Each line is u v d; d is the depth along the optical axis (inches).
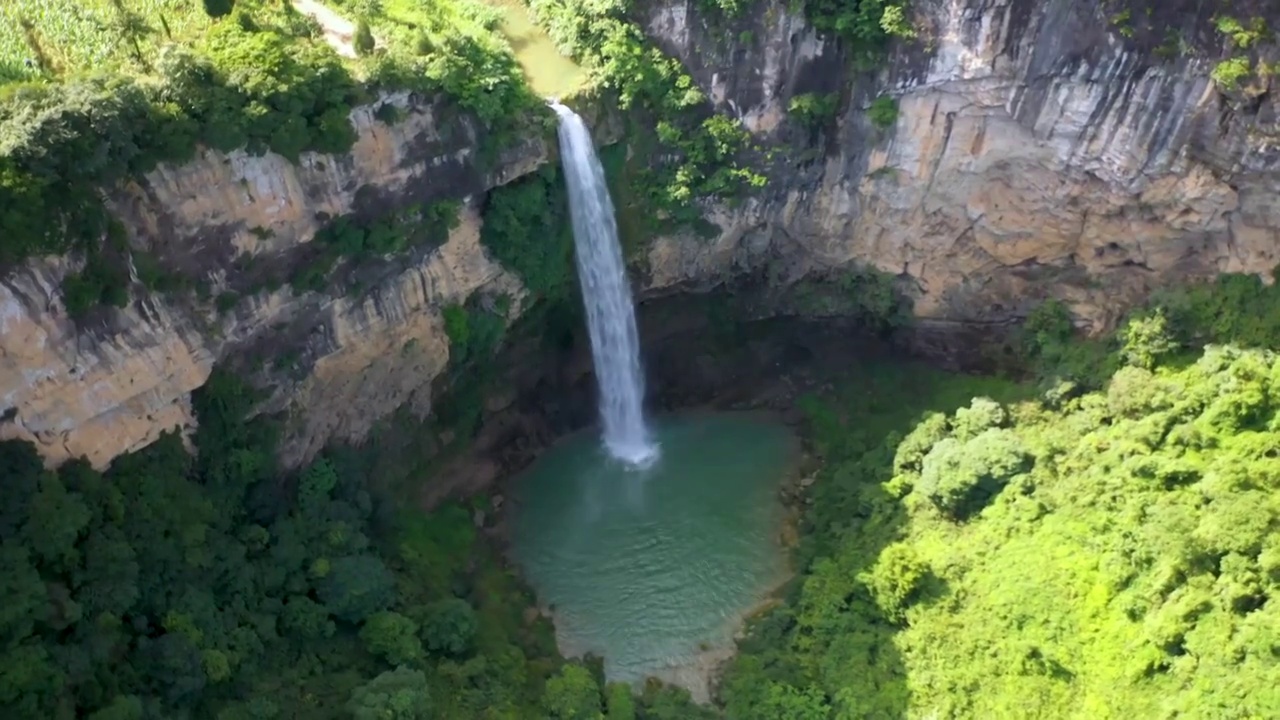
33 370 1298.0
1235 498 1594.5
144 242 1397.6
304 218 1562.5
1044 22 1745.8
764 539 1921.8
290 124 1466.5
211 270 1483.8
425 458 1914.4
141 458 1460.4
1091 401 1900.8
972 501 1819.6
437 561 1788.9
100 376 1371.8
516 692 1577.3
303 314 1625.2
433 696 1508.4
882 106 1895.9
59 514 1301.7
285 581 1569.9
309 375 1672.0
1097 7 1707.7
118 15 1467.8
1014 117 1863.9
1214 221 1871.3
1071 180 1911.9
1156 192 1859.0
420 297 1765.5
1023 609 1626.5
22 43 1486.2
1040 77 1800.0
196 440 1549.0
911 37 1814.7
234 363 1572.3
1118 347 1936.5
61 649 1254.9
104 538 1360.7
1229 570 1529.3
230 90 1427.2
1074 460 1812.3
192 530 1466.5
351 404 1766.7
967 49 1806.1
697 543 1913.1
